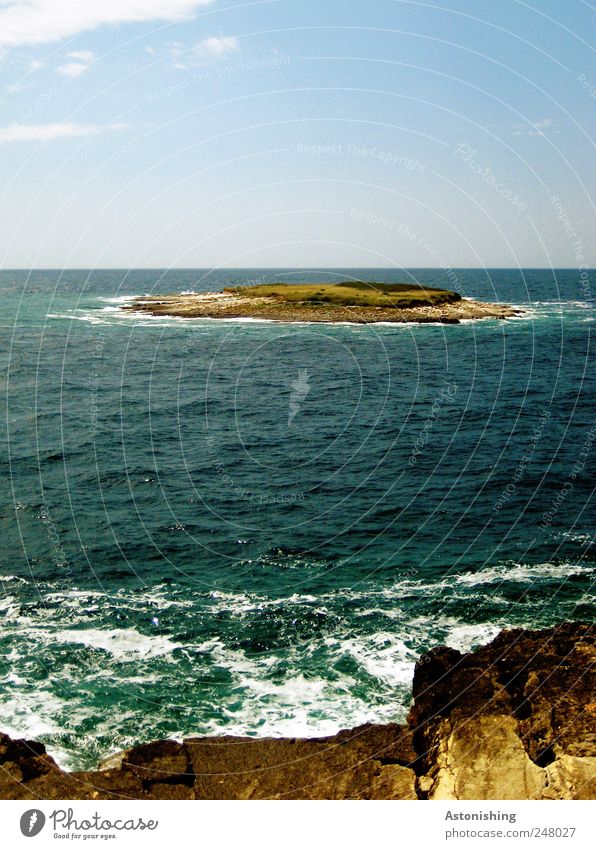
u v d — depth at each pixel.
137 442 28.58
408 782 9.07
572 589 15.98
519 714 10.40
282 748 10.03
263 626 14.30
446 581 16.42
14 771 9.15
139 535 19.19
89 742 10.62
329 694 11.92
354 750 9.91
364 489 23.14
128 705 11.59
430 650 12.20
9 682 12.22
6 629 14.12
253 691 12.01
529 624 14.40
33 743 10.08
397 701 11.70
